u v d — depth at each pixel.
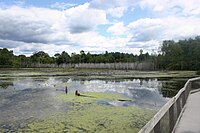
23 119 11.30
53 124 10.32
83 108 13.98
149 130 3.46
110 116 11.79
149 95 20.66
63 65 95.62
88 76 45.66
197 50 70.00
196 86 14.39
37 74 52.25
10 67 90.44
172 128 5.93
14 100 17.31
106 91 23.28
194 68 69.31
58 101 16.77
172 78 39.50
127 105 15.35
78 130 9.37
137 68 78.62
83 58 102.25
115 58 104.06
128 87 27.06
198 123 6.92
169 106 5.42
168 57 75.94
